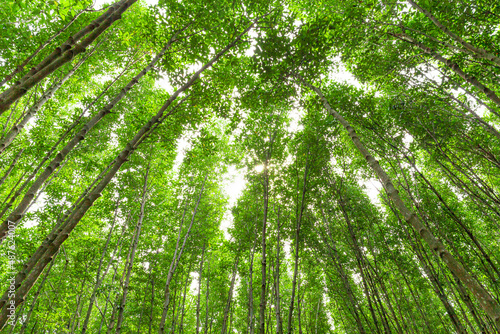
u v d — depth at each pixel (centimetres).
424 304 1188
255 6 495
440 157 683
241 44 553
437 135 648
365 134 739
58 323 962
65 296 1011
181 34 552
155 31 541
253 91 603
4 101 185
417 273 898
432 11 514
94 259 985
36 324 991
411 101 662
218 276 1371
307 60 519
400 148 660
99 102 826
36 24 554
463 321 1094
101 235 1101
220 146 1210
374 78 688
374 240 902
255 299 1374
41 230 848
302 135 795
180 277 1235
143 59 705
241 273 1164
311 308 1494
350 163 916
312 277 1120
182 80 587
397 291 1141
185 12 507
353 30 553
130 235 1082
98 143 865
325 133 743
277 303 717
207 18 513
